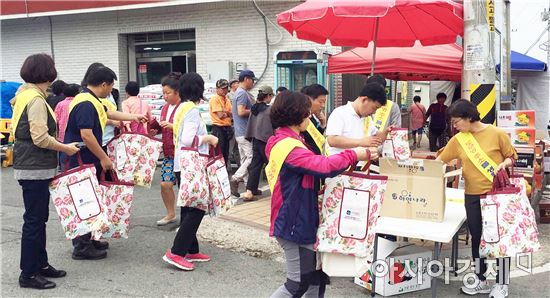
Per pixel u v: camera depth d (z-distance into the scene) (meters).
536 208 7.34
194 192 4.64
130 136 5.31
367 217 3.24
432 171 4.25
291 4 11.15
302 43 11.12
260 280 4.73
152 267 5.00
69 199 4.41
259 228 6.27
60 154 5.47
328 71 9.00
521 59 13.91
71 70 13.48
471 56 5.84
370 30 7.04
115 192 4.90
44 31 13.64
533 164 6.46
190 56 12.62
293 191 3.18
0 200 7.82
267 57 11.45
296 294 3.29
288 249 3.26
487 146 4.29
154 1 11.59
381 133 4.35
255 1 11.33
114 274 4.79
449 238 3.89
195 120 4.84
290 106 3.21
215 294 4.40
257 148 7.48
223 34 11.85
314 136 4.32
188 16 12.16
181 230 4.89
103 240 5.57
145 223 6.54
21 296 4.25
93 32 13.12
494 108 5.82
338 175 3.28
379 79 5.14
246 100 7.92
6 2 12.96
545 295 4.46
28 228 4.37
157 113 10.48
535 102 14.51
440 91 15.77
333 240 3.28
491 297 4.34
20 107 4.23
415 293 4.48
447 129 13.39
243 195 7.69
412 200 4.34
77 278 4.68
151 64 13.05
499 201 4.05
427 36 7.11
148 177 5.38
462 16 5.90
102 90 4.93
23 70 4.26
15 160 4.30
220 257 5.32
